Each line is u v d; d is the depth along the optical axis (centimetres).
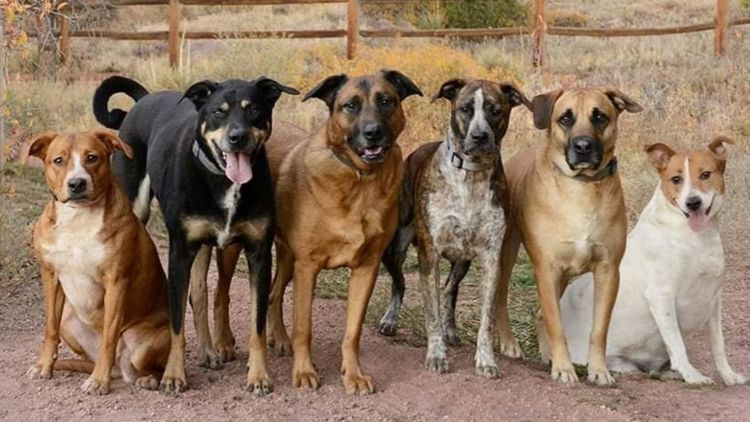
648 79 1988
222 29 2570
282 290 826
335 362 806
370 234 743
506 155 1505
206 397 722
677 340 793
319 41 2383
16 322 898
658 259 796
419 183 798
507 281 840
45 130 1555
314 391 738
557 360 775
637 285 811
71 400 707
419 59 1803
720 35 2127
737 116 1762
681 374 791
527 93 1872
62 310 748
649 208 818
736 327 944
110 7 2367
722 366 798
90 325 748
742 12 2638
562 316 860
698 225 781
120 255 712
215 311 805
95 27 2298
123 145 714
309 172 737
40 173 1430
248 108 701
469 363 807
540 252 770
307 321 750
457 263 855
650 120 1730
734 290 1052
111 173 720
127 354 746
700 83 1961
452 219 766
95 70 2181
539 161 771
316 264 752
